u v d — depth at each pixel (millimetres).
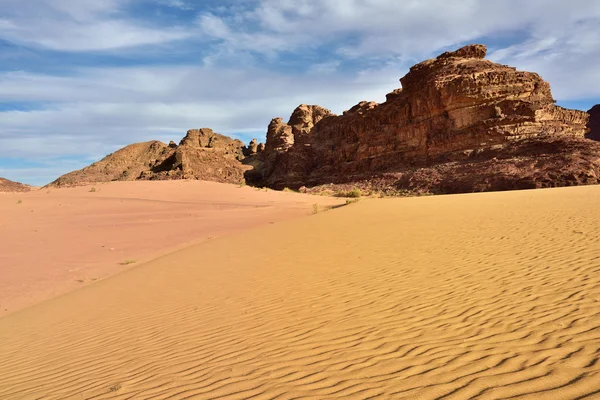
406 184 65812
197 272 10695
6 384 4941
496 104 65375
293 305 6613
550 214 14203
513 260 7977
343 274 8539
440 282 6957
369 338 4684
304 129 135125
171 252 15117
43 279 11641
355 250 11344
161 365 4723
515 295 5695
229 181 108188
